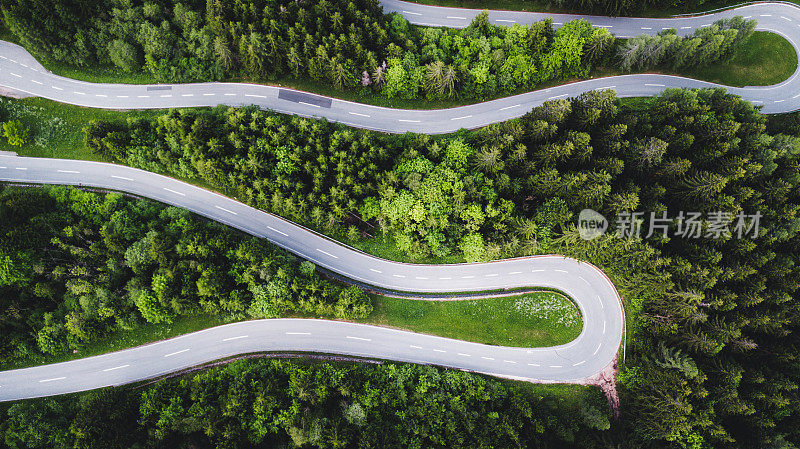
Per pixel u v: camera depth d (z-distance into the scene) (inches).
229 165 3046.3
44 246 2834.6
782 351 2706.7
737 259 2810.0
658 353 2888.8
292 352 3043.8
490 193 2938.0
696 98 3117.6
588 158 2844.5
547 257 3191.4
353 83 3284.9
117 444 2561.5
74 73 3371.1
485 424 2741.1
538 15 3595.0
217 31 3191.4
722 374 2655.0
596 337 3090.6
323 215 3041.3
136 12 3196.4
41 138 3253.0
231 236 3011.8
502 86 3353.8
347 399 2824.8
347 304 2942.9
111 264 2822.3
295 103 3420.3
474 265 3201.3
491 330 3110.2
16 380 2896.2
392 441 2704.2
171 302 2810.0
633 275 2829.7
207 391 2736.2
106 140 3051.2
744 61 3572.8
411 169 3004.4
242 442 2620.6
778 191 2839.6
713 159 2876.5
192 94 3410.4
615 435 2834.6
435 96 3376.0
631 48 3260.3
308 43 3112.7
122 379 2960.1
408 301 3154.5
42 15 3080.7
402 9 3592.5
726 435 2561.5
